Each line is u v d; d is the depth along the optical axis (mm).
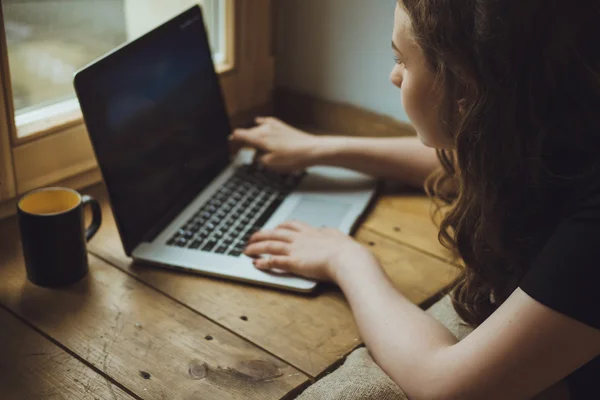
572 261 709
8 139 1043
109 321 896
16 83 1082
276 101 1536
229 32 1388
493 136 775
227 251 1039
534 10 701
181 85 1149
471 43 743
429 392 776
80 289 952
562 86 734
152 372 816
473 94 776
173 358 840
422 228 1151
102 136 949
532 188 794
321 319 929
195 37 1201
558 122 754
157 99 1080
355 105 1466
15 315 897
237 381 811
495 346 742
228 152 1286
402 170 1223
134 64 1032
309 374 830
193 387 797
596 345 712
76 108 1161
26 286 952
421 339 824
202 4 1375
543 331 716
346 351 875
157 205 1069
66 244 931
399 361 814
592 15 702
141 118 1038
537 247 835
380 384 788
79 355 836
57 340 857
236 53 1410
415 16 784
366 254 972
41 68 1117
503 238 837
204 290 969
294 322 920
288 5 1465
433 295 997
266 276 987
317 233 1033
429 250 1096
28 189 1099
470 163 805
